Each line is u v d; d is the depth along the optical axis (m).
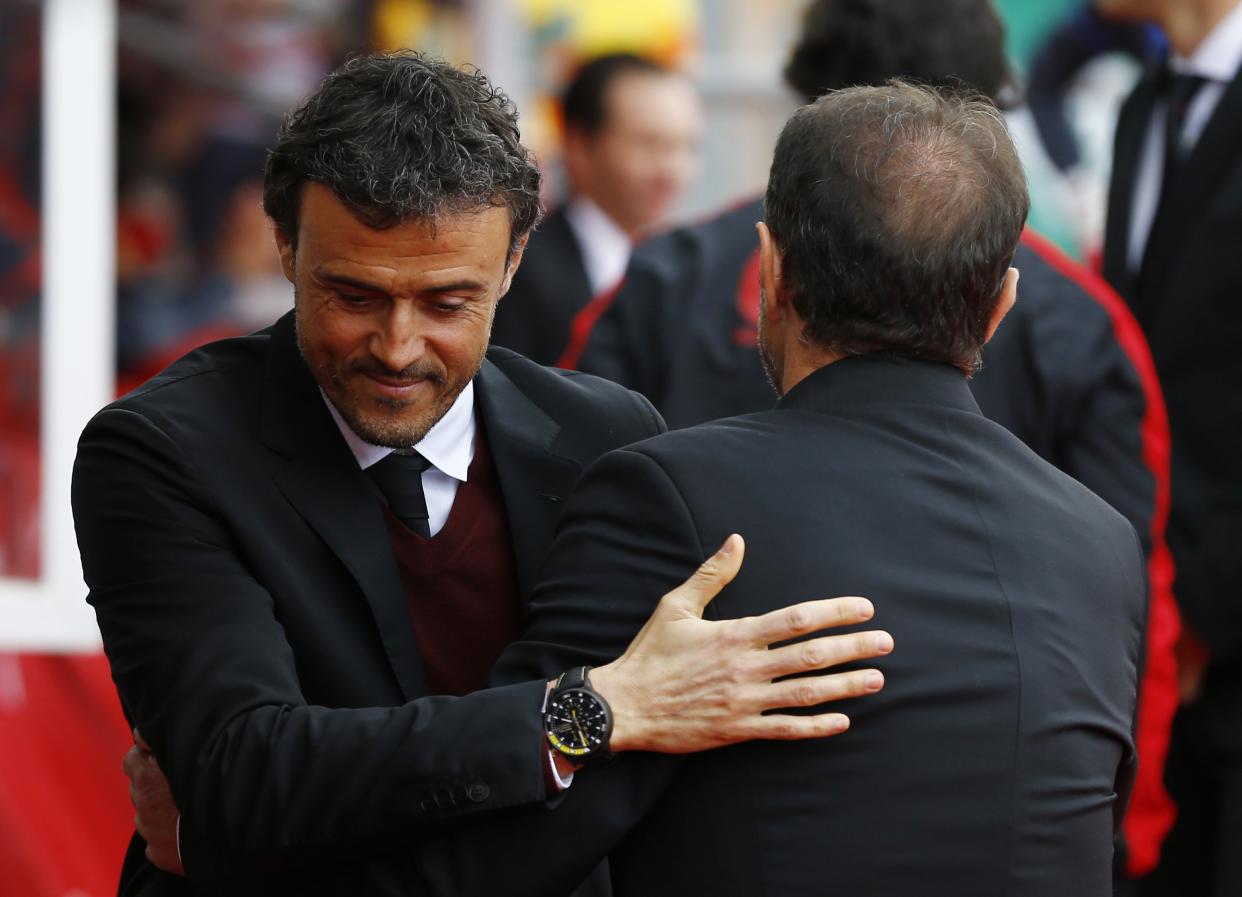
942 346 7.01
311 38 22.55
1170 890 12.93
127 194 21.56
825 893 6.38
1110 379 10.30
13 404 16.56
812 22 10.84
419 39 22.56
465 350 6.92
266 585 7.11
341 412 7.07
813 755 6.48
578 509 6.96
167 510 7.02
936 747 6.50
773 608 6.57
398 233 6.62
